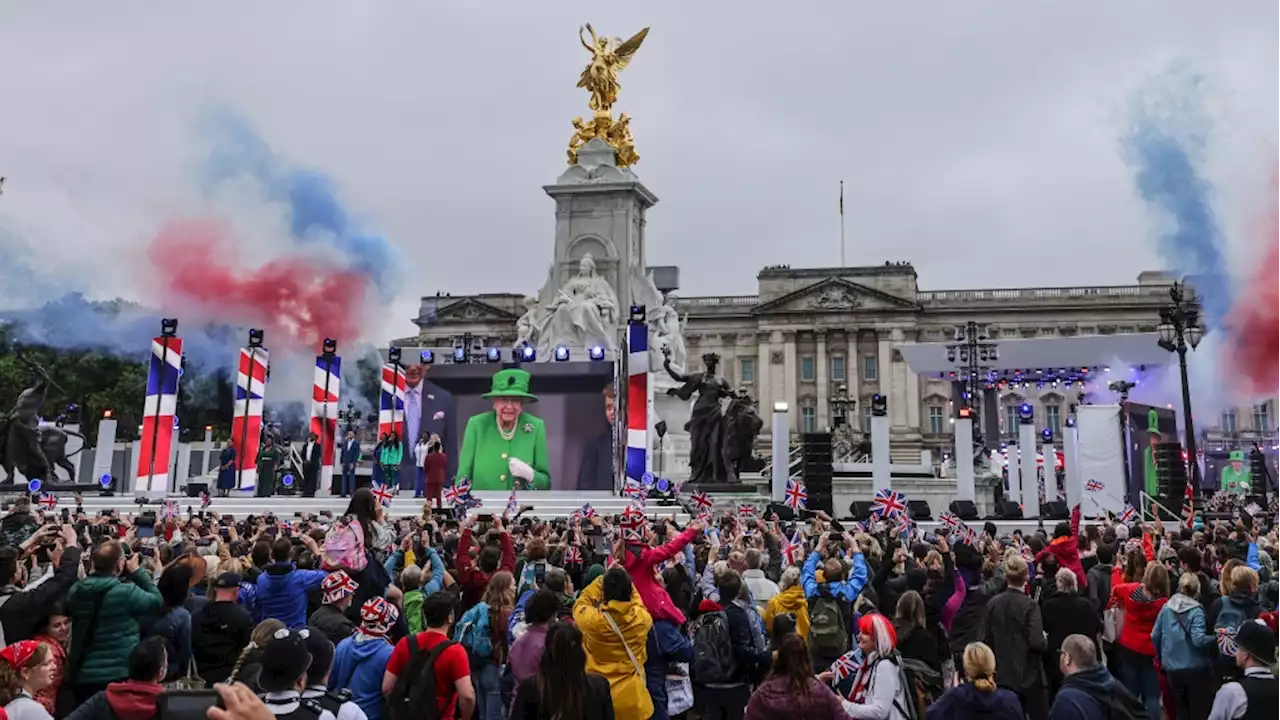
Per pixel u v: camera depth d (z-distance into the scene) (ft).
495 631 33.47
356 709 22.17
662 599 32.86
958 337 196.34
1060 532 54.54
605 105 204.13
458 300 389.19
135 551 45.98
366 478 168.96
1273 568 52.54
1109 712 25.32
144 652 23.04
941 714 25.75
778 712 23.99
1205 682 34.58
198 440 226.58
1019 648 34.60
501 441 148.46
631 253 193.36
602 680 24.13
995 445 203.41
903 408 389.19
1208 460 223.10
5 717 21.71
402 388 148.36
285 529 68.54
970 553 44.11
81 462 167.84
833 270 404.98
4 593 30.83
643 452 125.70
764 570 52.24
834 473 168.14
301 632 22.70
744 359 407.23
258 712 16.47
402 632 34.24
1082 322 390.01
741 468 130.82
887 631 28.48
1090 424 125.39
